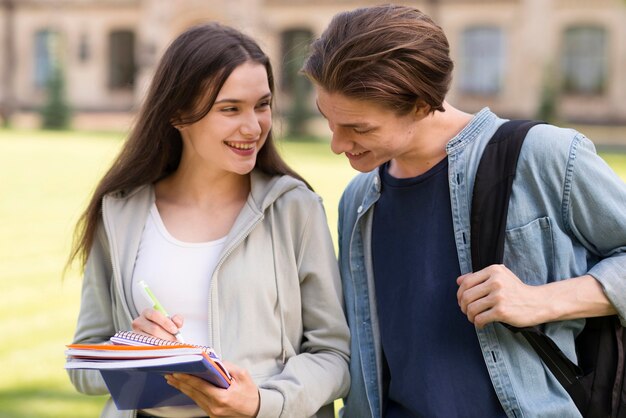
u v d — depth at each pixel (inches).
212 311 106.8
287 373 105.7
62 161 774.5
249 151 108.3
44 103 1289.4
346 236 115.1
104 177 115.2
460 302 98.0
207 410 97.6
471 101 1298.0
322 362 109.0
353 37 95.4
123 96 1504.7
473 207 101.3
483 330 101.7
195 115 106.3
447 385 103.3
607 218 99.0
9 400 229.6
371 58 94.3
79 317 116.6
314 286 111.6
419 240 106.4
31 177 677.3
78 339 115.0
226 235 112.0
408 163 108.2
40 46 1568.7
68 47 1526.8
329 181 608.7
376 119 96.9
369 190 112.5
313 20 1366.9
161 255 111.1
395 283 108.6
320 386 106.3
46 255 420.8
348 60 94.8
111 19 1505.9
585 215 99.8
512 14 1264.8
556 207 100.3
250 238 110.1
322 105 99.3
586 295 97.1
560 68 1246.9
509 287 95.4
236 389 96.9
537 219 99.9
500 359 101.3
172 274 109.7
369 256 112.1
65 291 353.1
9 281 369.4
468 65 1304.1
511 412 100.6
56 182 655.8
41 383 244.4
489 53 1296.8
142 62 1347.2
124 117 1469.0
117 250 111.9
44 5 1536.7
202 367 89.4
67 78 1365.7
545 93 1140.5
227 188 115.0
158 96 109.1
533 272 100.2
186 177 115.8
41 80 1568.7
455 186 103.7
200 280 109.3
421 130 105.7
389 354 108.7
